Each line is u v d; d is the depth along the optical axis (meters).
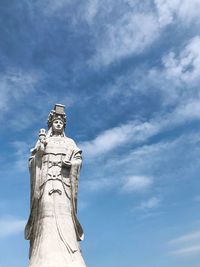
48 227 32.97
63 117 38.97
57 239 32.53
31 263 32.16
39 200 34.44
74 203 34.88
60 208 33.91
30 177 35.81
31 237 34.75
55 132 38.28
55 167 35.44
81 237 34.72
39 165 35.44
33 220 34.62
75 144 37.97
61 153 36.09
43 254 31.70
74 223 34.59
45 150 36.16
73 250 32.38
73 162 35.91
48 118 39.47
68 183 35.41
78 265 31.48
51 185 34.66
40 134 36.34
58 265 30.89
